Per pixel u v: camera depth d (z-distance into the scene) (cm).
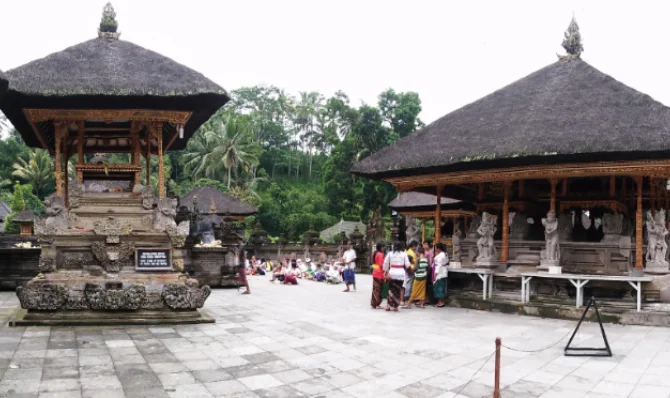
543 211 1858
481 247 1666
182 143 1855
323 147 8850
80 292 1137
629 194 1802
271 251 3759
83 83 1178
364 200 5059
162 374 752
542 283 1559
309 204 6431
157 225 1244
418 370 814
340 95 6406
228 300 1620
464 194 2138
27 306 1095
